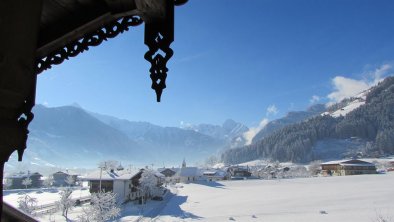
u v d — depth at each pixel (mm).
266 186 97812
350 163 142625
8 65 1799
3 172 1873
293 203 55562
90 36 3049
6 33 1795
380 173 131625
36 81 2855
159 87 2732
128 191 62625
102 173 65875
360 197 57625
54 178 123750
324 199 58250
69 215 44500
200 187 103312
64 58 3102
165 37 2789
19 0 1860
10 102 1854
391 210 42156
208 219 44969
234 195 76188
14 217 3104
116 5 2764
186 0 2832
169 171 143875
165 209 55062
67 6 2932
